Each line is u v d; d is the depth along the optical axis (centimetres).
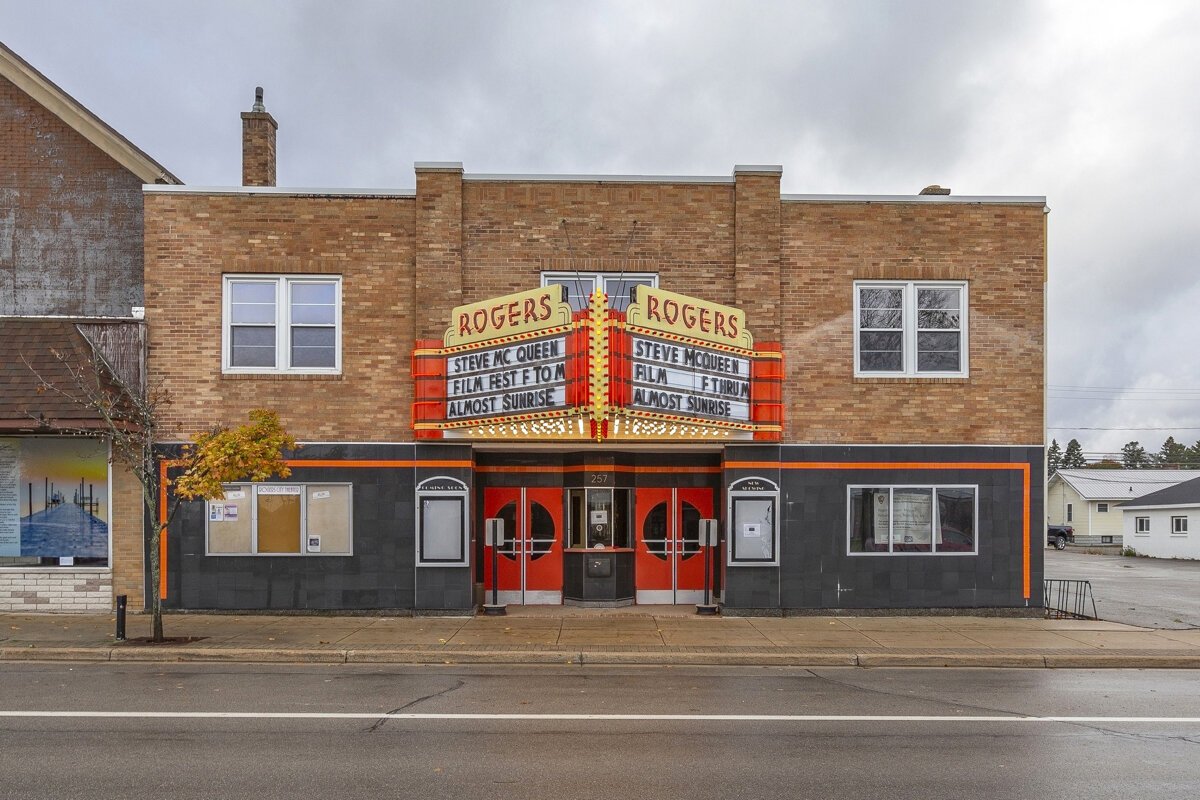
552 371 1378
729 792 682
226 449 1259
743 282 1585
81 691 1028
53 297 1736
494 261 1584
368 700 984
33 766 735
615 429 1423
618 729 865
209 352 1564
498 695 1016
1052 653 1262
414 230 1589
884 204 1612
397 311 1581
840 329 1600
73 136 1756
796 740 833
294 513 1557
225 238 1573
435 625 1453
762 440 1562
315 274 1583
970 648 1289
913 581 1584
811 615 1570
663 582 1694
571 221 1592
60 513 1541
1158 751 806
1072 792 690
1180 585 2553
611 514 1672
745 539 1570
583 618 1532
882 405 1595
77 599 1540
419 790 679
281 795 666
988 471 1602
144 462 1349
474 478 1652
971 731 873
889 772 737
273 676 1123
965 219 1616
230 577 1548
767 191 1595
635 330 1358
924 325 1619
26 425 1434
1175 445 12175
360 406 1569
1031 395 1611
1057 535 5509
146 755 767
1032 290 1617
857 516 1588
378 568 1552
